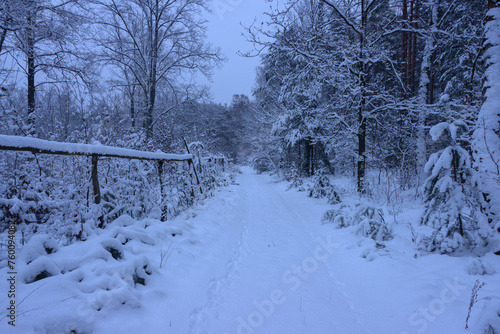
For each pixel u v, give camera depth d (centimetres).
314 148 1845
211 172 1164
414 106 957
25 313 203
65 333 205
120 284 269
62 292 235
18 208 302
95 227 369
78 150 343
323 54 1043
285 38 989
